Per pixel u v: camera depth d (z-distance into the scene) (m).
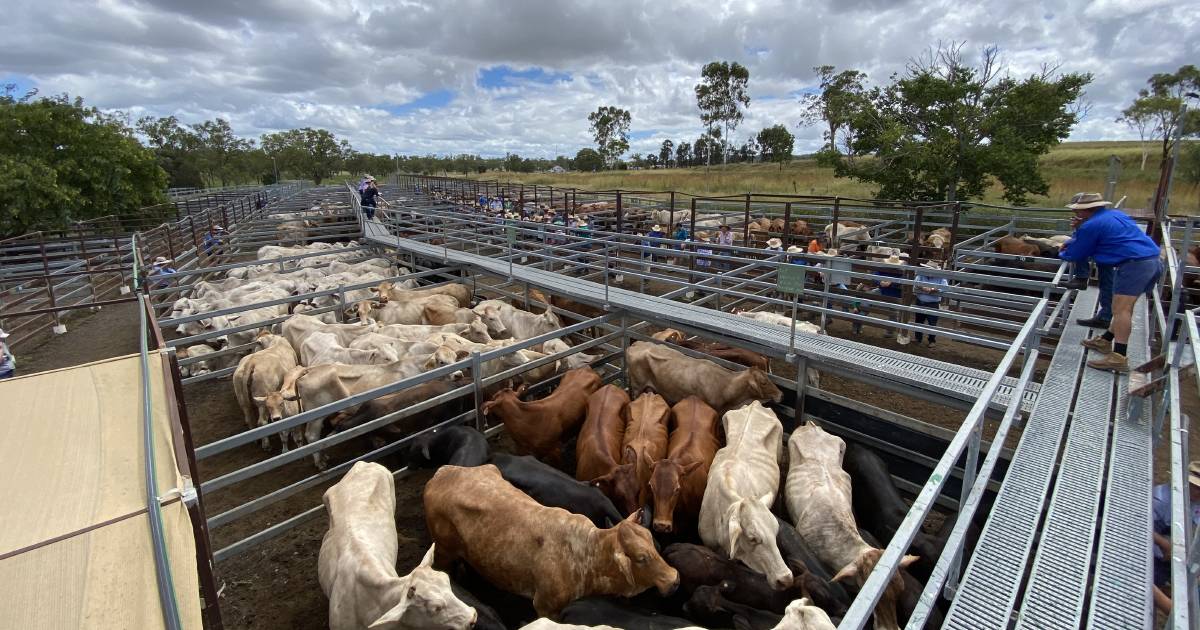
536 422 6.85
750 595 4.38
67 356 11.74
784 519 5.80
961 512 3.38
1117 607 2.92
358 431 5.96
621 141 98.81
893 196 21.59
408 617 3.75
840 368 6.40
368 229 18.44
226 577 5.32
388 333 9.48
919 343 10.68
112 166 25.78
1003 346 6.17
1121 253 5.39
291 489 5.45
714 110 72.81
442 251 14.18
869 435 6.50
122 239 20.14
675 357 7.79
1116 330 5.44
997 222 16.39
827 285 7.95
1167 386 4.48
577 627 3.68
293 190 50.84
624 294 9.32
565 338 10.13
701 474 5.81
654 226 18.97
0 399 3.61
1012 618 3.08
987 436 7.04
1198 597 2.87
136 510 2.72
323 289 11.89
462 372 7.39
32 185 21.97
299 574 5.37
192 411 8.74
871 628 4.25
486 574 4.93
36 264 16.09
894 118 21.78
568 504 5.29
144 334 4.52
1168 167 9.62
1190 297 10.16
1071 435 4.41
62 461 3.04
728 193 36.22
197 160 68.75
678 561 4.68
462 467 5.38
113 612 2.22
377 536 4.56
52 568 2.38
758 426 6.25
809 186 39.22
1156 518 4.29
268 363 7.75
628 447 5.81
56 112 24.97
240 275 14.21
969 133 20.61
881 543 5.22
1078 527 3.46
